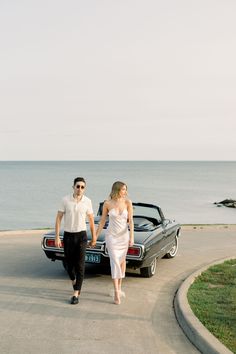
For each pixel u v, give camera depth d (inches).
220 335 183.9
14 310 219.8
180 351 175.8
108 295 253.9
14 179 4384.8
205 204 1882.4
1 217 1346.0
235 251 433.4
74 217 237.1
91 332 192.1
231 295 254.4
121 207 243.6
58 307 226.8
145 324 206.5
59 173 6673.2
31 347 172.9
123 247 243.0
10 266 328.2
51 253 294.8
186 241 498.3
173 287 283.3
